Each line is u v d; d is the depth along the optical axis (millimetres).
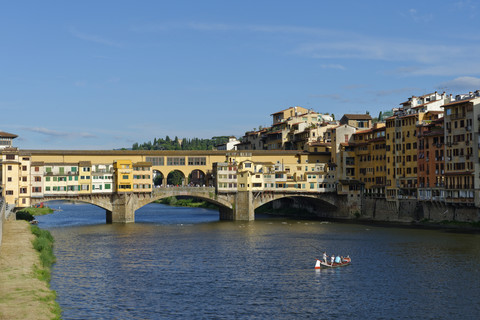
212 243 110812
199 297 67938
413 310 62438
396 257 93000
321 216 180625
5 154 142500
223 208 169375
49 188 149000
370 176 167625
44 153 154375
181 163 170125
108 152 161375
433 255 94250
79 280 75750
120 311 61750
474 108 125062
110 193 154250
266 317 60250
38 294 62125
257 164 167125
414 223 145875
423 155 142875
